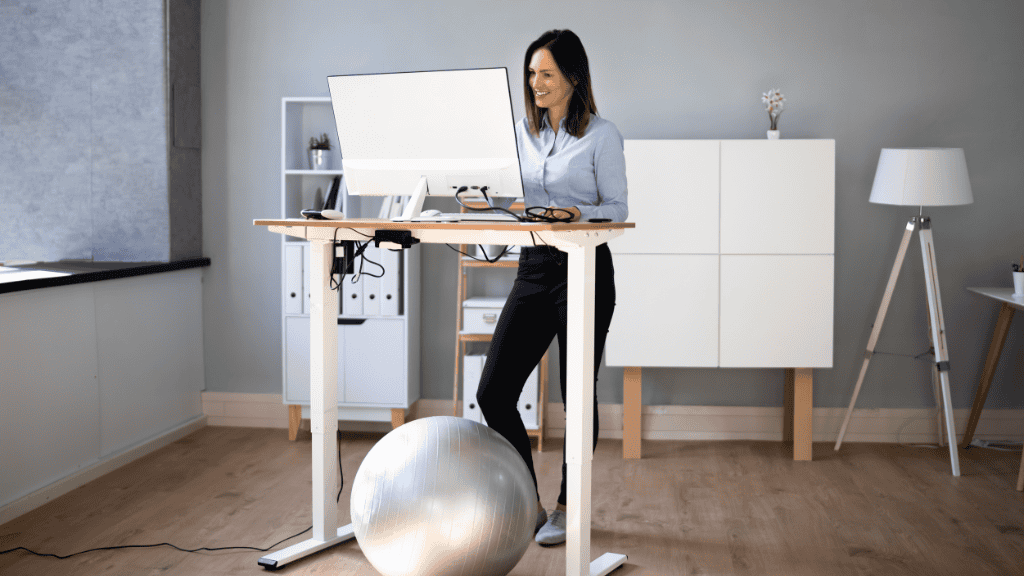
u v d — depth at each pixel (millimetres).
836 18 3803
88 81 3803
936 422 3906
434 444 2061
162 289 3779
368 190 2322
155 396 3740
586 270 2117
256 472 3346
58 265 3633
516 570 2355
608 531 2701
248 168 4082
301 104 3992
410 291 3846
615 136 2367
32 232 3889
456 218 2148
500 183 2207
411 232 2139
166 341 3822
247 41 4035
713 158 3520
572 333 2127
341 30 3990
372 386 3834
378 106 2227
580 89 2320
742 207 3523
